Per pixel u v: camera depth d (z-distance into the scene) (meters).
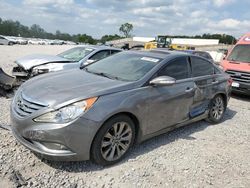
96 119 3.44
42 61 7.63
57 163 3.70
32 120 3.37
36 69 7.42
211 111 5.89
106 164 3.75
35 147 3.39
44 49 35.53
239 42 10.68
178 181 3.62
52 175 3.43
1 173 3.35
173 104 4.66
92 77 4.29
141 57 4.92
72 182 3.34
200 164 4.13
